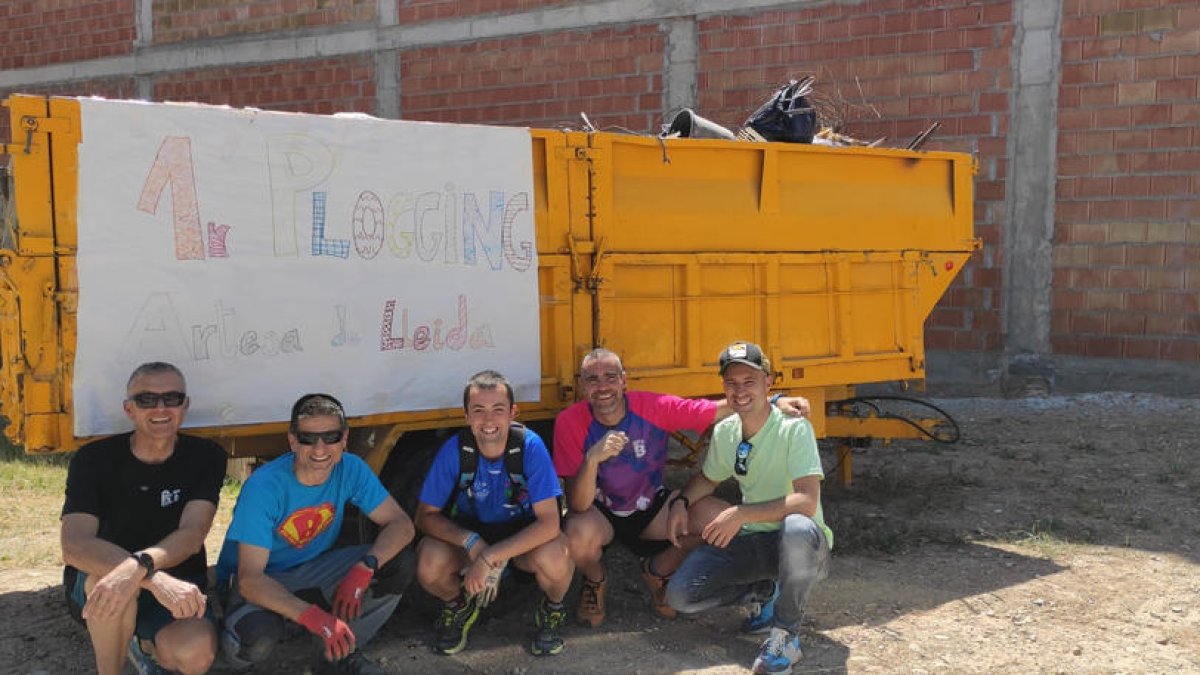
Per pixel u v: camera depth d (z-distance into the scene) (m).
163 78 14.72
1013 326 10.05
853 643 4.51
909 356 6.26
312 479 3.99
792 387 5.75
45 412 3.93
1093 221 9.64
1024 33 9.74
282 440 4.57
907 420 6.36
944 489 6.99
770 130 5.93
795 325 5.76
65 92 15.60
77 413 3.96
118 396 4.05
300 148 4.38
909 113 10.26
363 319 4.54
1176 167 9.24
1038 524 6.12
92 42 15.24
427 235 4.68
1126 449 7.98
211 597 4.71
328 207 4.45
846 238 5.93
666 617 4.83
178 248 4.13
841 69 10.51
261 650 3.83
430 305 4.69
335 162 4.46
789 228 5.71
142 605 3.90
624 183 5.21
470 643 4.52
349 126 4.49
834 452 8.27
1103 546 5.80
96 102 3.95
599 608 4.70
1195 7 9.05
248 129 4.27
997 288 10.08
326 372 4.48
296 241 4.38
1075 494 6.85
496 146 4.82
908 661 4.33
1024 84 9.78
